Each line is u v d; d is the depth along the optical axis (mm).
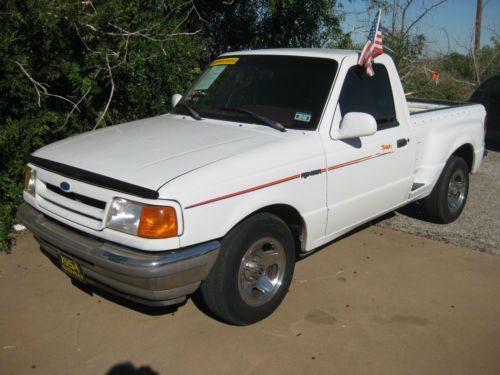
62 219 3463
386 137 4590
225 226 3291
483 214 6242
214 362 3336
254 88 4426
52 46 5684
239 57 4770
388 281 4492
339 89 4145
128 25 5992
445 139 5430
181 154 3463
